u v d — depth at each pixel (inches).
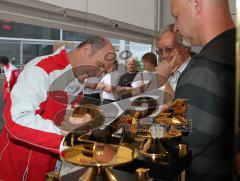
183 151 27.3
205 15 28.6
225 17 28.5
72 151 24.3
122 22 101.6
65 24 73.7
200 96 26.2
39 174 31.1
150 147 27.5
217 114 25.0
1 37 75.0
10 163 32.0
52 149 26.1
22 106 27.7
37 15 65.0
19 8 60.2
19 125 26.9
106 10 91.7
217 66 25.8
